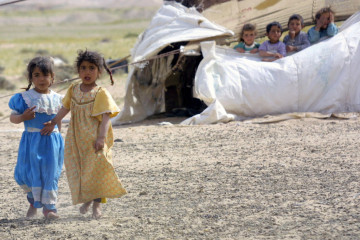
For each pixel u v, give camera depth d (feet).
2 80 136.36
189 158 44.73
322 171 37.45
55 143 29.12
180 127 62.34
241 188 33.86
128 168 42.01
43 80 28.99
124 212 29.78
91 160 28.07
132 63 67.31
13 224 28.19
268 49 70.33
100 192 28.30
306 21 74.43
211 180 36.50
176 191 33.99
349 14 73.72
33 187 28.45
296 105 67.62
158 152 48.11
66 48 311.47
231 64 67.82
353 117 62.64
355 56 68.39
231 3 73.82
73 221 28.40
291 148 46.55
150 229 26.32
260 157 43.47
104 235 25.59
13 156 49.96
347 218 26.50
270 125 60.39
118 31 569.23
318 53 68.39
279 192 32.40
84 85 28.73
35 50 290.56
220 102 65.51
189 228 26.22
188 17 70.90
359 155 42.27
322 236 24.06
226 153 45.93
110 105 28.17
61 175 41.11
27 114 27.91
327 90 67.92
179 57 70.74
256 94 66.54
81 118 28.32
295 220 26.66
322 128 56.49
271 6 74.13
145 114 75.51
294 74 67.36
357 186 32.83
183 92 79.46
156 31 72.02
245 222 26.76
